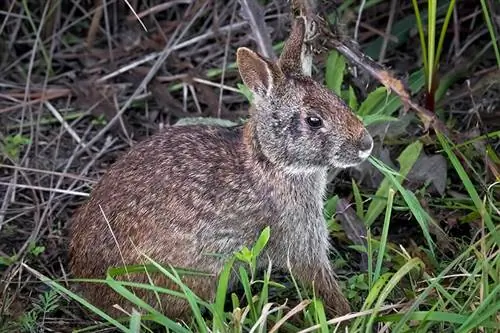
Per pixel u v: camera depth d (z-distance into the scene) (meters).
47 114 9.95
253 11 8.92
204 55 10.54
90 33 10.66
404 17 10.14
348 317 6.20
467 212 8.20
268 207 7.19
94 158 9.29
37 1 10.72
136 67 10.35
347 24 9.94
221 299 6.37
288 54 7.24
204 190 7.15
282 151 7.07
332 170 8.51
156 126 9.80
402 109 8.81
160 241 7.08
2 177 9.12
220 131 7.53
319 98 6.98
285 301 6.88
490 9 9.16
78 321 7.43
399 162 8.22
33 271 7.21
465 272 6.92
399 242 8.12
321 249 7.39
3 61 10.48
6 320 7.32
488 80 8.97
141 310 7.13
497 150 8.73
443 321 6.18
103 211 7.25
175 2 10.75
